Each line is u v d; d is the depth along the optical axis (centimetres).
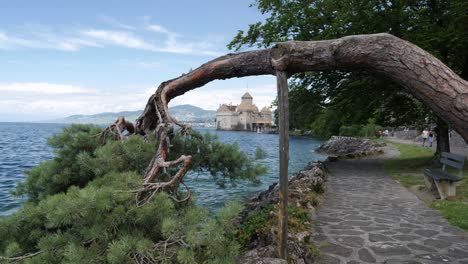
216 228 301
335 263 445
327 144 4262
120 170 467
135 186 379
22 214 413
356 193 943
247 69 448
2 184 1744
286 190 405
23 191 550
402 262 445
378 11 1295
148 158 479
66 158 527
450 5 1255
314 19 1503
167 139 486
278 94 402
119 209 333
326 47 365
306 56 379
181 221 324
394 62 312
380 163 1700
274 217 575
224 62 465
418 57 299
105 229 323
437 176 838
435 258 458
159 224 341
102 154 454
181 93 554
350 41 340
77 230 351
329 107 1775
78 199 311
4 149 4141
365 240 534
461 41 1248
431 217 675
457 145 2564
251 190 1446
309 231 548
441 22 1400
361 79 1534
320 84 1700
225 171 689
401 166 1527
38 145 5056
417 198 868
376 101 1609
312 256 463
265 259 405
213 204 1181
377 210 738
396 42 313
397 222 640
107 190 335
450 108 281
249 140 8244
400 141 3828
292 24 1573
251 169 686
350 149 3672
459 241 527
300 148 4844
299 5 1573
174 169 610
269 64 418
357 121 1752
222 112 18000
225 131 16800
